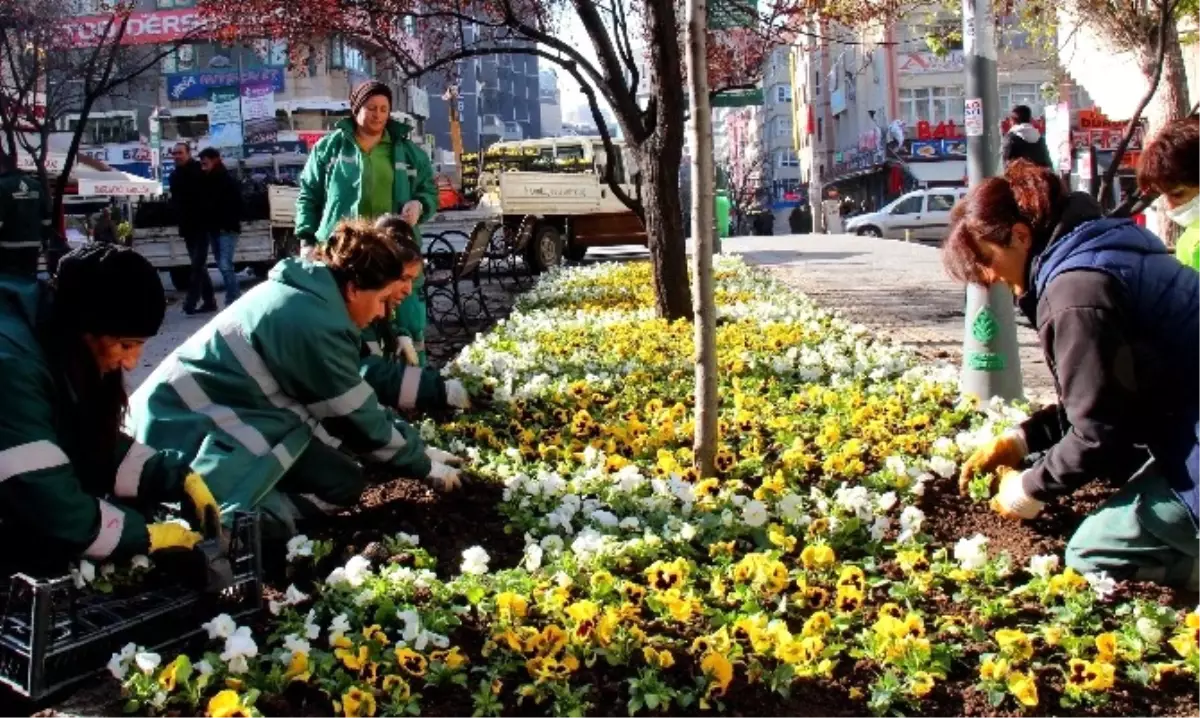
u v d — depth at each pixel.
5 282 3.73
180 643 3.57
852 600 3.78
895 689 3.33
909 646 3.44
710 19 12.27
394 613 3.66
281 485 4.81
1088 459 3.82
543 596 3.76
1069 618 3.69
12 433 3.54
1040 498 4.10
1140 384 3.71
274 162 30.38
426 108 68.75
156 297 3.70
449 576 4.29
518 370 8.07
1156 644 3.54
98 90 17.83
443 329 12.89
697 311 5.14
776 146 98.00
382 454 4.80
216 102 45.88
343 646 3.39
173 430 4.46
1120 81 16.59
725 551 4.29
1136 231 3.81
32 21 27.50
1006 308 6.84
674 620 3.74
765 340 9.05
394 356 6.64
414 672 3.30
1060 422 4.45
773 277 16.64
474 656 3.52
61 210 17.66
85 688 3.36
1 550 3.74
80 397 3.74
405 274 4.80
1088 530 4.02
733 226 57.31
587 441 5.96
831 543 4.44
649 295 13.73
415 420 6.61
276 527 4.48
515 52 11.64
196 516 4.00
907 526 4.48
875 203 58.94
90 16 33.62
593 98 11.83
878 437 5.80
